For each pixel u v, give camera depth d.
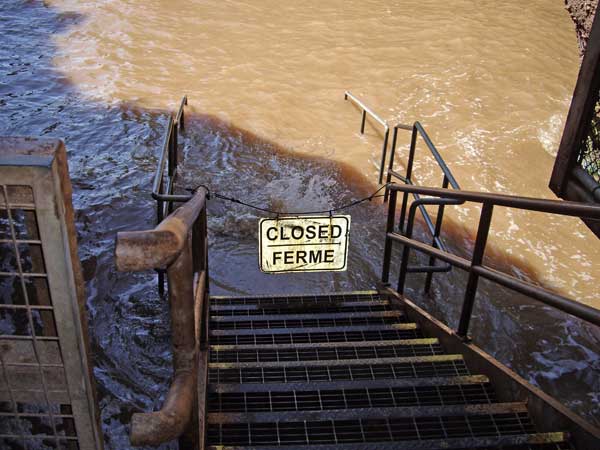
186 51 12.60
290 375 3.59
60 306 1.33
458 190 3.76
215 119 9.95
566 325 6.05
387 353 4.11
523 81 12.18
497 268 7.18
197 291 3.09
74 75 11.07
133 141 8.88
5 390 1.44
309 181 8.41
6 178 1.19
